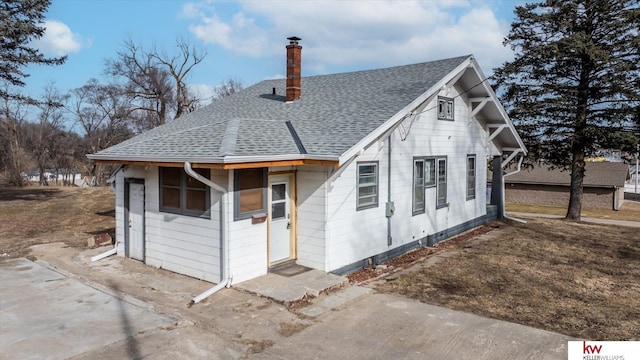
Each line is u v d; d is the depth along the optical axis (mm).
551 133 20344
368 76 14141
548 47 18688
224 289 8211
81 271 9625
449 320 7016
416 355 5828
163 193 9562
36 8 19109
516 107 20469
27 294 7910
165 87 36344
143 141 10648
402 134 11508
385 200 10945
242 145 8406
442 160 13680
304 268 9375
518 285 8977
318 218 9195
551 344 6137
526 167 22625
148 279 8984
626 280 9445
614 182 33562
